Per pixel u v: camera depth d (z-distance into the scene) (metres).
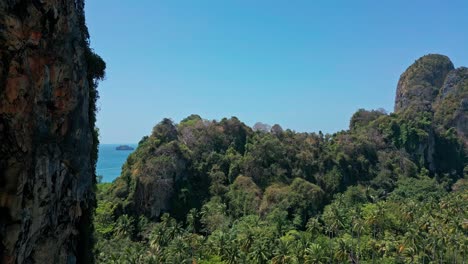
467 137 170.00
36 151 22.41
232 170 112.69
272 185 109.69
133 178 102.00
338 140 142.75
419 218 90.00
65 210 26.86
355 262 78.06
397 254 78.81
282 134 133.50
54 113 25.27
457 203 99.06
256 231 83.50
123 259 64.75
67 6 26.36
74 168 27.73
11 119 20.33
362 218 93.06
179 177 106.38
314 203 103.25
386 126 159.12
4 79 19.92
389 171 136.88
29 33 21.92
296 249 71.69
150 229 92.06
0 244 19.41
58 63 25.16
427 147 153.62
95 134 34.50
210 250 72.81
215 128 125.62
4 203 19.69
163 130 113.75
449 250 80.56
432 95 193.88
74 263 28.97
